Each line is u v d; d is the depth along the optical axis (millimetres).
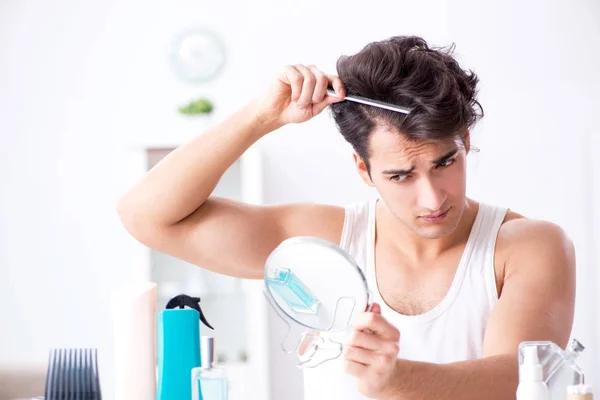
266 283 1191
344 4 3939
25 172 3986
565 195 3816
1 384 2041
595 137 3791
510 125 3857
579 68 3832
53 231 3969
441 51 1453
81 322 3953
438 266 1454
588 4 3832
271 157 3951
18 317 3951
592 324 3746
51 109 4004
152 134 3977
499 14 3873
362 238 1516
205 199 1530
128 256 3955
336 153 3936
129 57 4008
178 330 1407
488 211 1486
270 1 3971
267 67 3965
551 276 1366
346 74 1358
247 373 3479
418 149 1245
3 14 4023
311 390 1481
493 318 1354
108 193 3975
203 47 3863
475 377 1180
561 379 1094
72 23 4023
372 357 1072
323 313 1177
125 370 1455
